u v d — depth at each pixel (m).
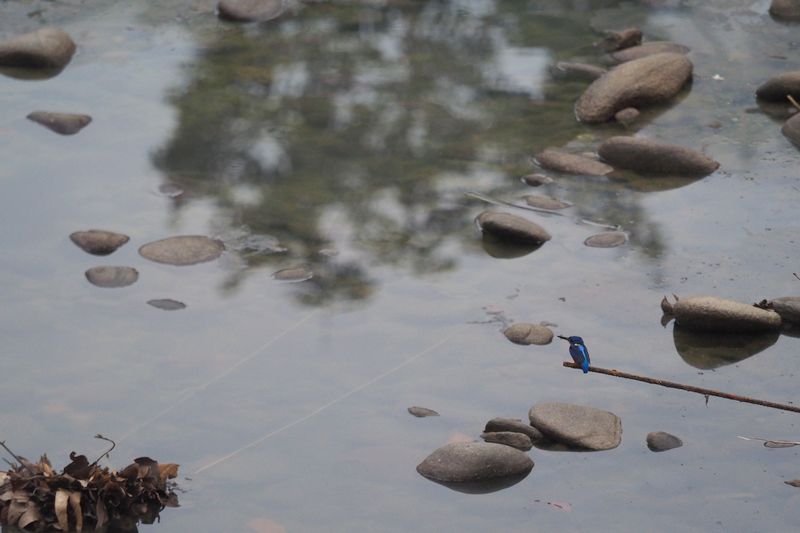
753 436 11.62
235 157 18.31
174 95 20.62
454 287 14.59
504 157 18.47
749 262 15.12
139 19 24.27
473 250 15.62
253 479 10.90
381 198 17.09
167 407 11.98
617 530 10.21
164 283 14.59
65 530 10.29
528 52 22.92
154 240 15.63
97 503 10.37
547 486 10.86
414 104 20.47
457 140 19.09
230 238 15.80
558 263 15.22
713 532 10.17
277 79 21.45
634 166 18.05
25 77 21.20
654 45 22.48
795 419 11.89
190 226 16.08
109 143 18.66
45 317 13.68
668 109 20.25
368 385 12.44
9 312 13.77
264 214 16.50
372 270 15.01
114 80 21.19
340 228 16.16
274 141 18.92
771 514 10.42
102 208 16.52
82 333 13.36
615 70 20.58
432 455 11.09
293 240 15.80
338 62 22.31
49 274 14.71
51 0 24.95
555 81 21.50
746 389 12.44
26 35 21.89
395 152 18.62
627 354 13.07
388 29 24.22
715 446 11.47
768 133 19.20
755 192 17.12
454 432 11.64
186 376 12.55
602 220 16.42
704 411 12.03
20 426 11.58
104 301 14.11
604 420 11.70
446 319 13.80
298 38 23.55
